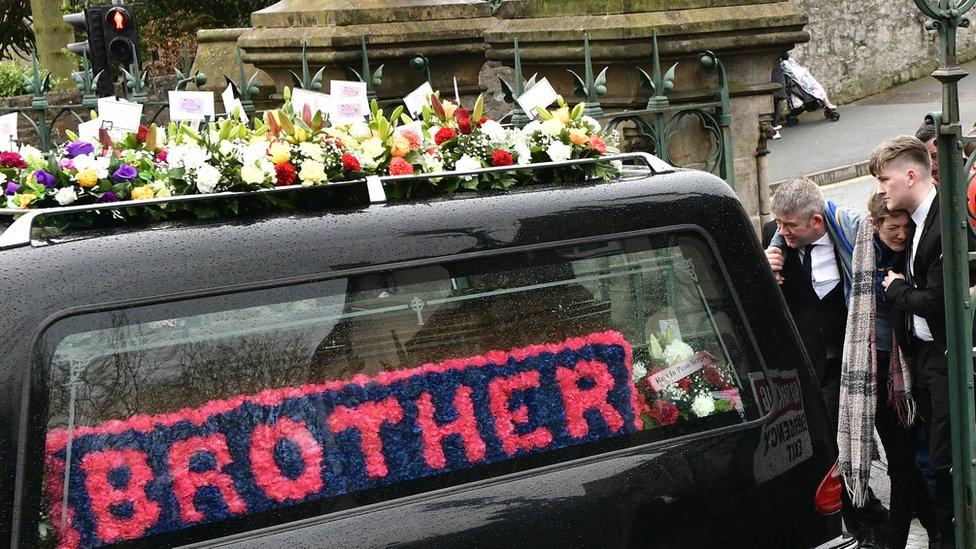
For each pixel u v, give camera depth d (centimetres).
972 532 447
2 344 261
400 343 302
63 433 264
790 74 1978
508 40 723
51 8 1814
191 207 302
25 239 273
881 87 2195
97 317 271
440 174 320
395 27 838
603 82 618
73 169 316
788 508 345
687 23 673
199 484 277
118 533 268
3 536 255
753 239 356
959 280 431
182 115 446
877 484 627
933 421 478
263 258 290
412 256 306
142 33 1947
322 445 290
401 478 296
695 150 704
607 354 327
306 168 311
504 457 309
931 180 471
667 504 324
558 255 325
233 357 284
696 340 341
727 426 339
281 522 283
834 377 521
